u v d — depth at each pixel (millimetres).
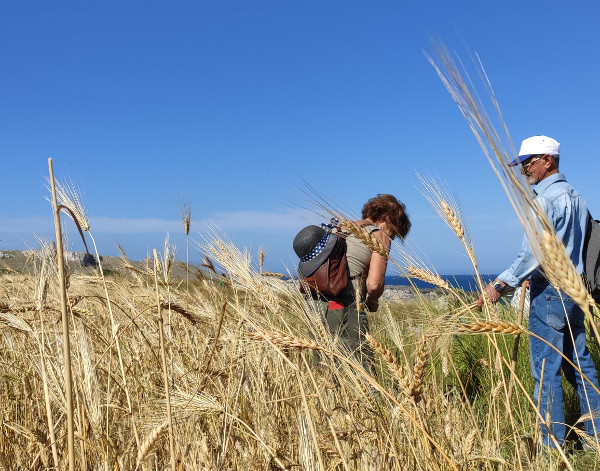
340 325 4172
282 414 3236
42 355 2510
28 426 3137
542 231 1349
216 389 2916
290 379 3260
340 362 2697
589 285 3932
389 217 4504
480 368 4809
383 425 2494
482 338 5410
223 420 2711
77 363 2578
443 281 2623
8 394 3262
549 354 4066
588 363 4090
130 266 3502
